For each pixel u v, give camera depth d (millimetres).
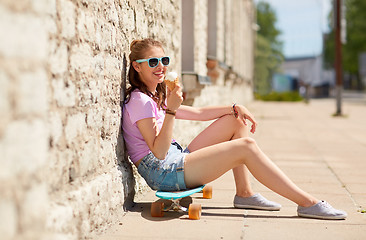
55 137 2164
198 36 7109
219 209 3285
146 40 3143
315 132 9398
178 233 2691
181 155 3037
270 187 2992
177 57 5594
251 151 2926
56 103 2182
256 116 14234
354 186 4223
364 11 43500
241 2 17188
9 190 1488
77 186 2402
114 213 2906
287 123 11648
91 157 2637
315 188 4121
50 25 2109
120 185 3051
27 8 1585
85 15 2553
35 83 1636
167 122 2865
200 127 7355
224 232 2715
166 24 4961
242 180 3285
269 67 49219
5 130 1468
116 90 3102
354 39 43844
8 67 1483
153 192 3863
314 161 5711
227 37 11383
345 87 58594
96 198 2568
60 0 2225
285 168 5188
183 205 3412
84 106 2531
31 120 1611
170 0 5141
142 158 3111
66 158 2297
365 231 2750
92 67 2654
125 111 3170
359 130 9945
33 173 1623
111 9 3027
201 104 7605
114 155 3068
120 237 2609
